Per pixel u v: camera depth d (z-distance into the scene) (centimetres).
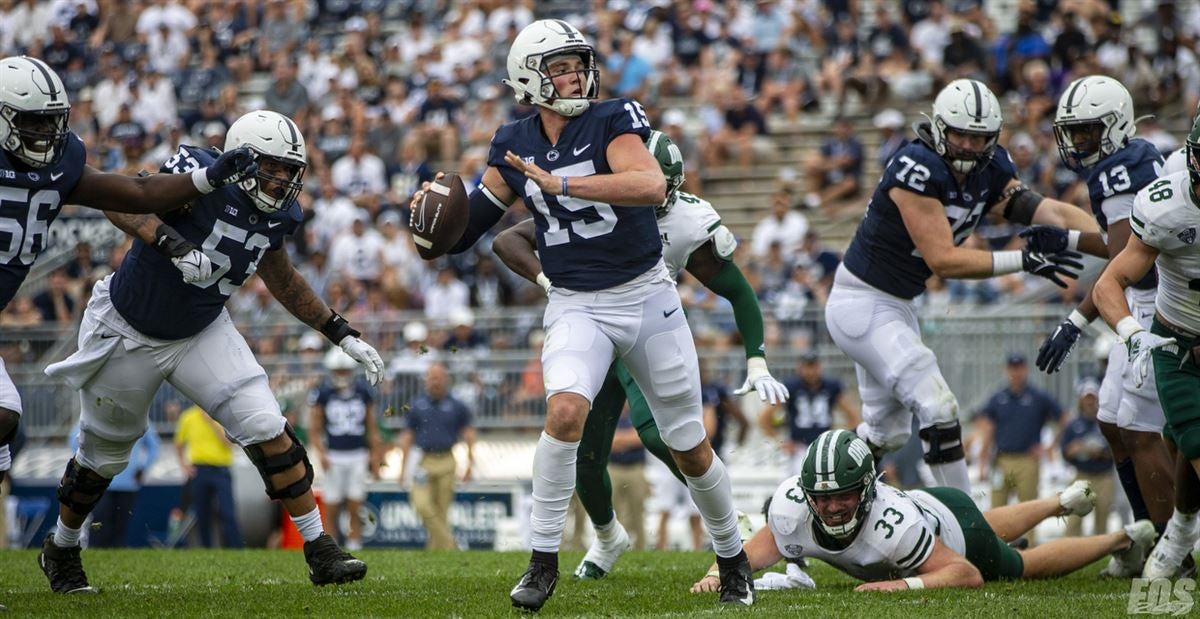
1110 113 2214
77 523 2053
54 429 4994
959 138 2277
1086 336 4153
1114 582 2170
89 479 2033
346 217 5588
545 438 1695
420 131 6009
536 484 1709
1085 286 4406
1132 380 1869
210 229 1902
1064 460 3888
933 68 5884
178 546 4241
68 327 5091
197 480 4047
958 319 4272
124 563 2608
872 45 5978
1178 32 5625
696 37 6256
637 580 2264
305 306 2058
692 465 1789
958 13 6031
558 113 1748
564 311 1752
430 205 1827
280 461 1984
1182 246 1883
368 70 6400
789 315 4556
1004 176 2398
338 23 6950
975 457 4200
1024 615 1700
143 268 1909
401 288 5300
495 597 1944
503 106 6228
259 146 1875
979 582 2017
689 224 2027
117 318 1942
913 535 1988
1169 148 5166
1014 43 5688
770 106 6025
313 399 4081
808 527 2016
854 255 2458
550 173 1736
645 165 1684
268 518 4078
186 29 6844
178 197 1820
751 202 5747
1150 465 2267
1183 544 2103
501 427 4725
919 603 1802
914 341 2408
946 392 2377
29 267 1816
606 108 1734
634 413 2231
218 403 1967
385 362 4762
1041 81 5534
